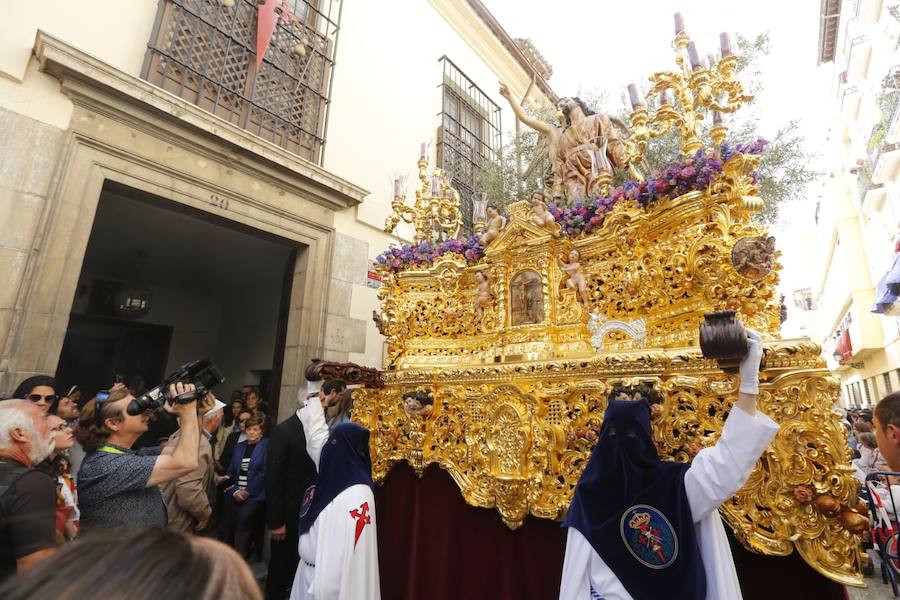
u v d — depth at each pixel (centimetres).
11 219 331
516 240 304
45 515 161
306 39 577
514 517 249
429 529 300
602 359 229
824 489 164
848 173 1593
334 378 294
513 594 252
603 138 347
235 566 66
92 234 612
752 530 179
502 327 300
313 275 543
